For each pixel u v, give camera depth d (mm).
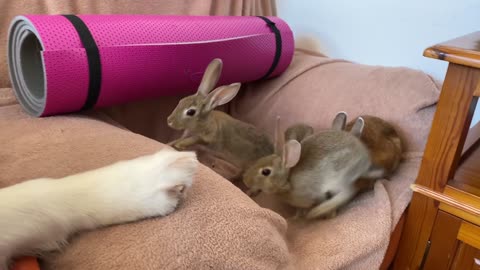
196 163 687
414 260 1081
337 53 1674
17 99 1091
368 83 1329
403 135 1235
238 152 1239
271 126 1484
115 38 1006
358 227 1010
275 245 714
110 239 615
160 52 1079
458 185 953
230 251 645
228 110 1654
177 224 636
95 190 628
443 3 1346
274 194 1097
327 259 909
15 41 1015
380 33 1521
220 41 1200
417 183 1012
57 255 613
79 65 947
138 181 648
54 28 932
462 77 868
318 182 1048
